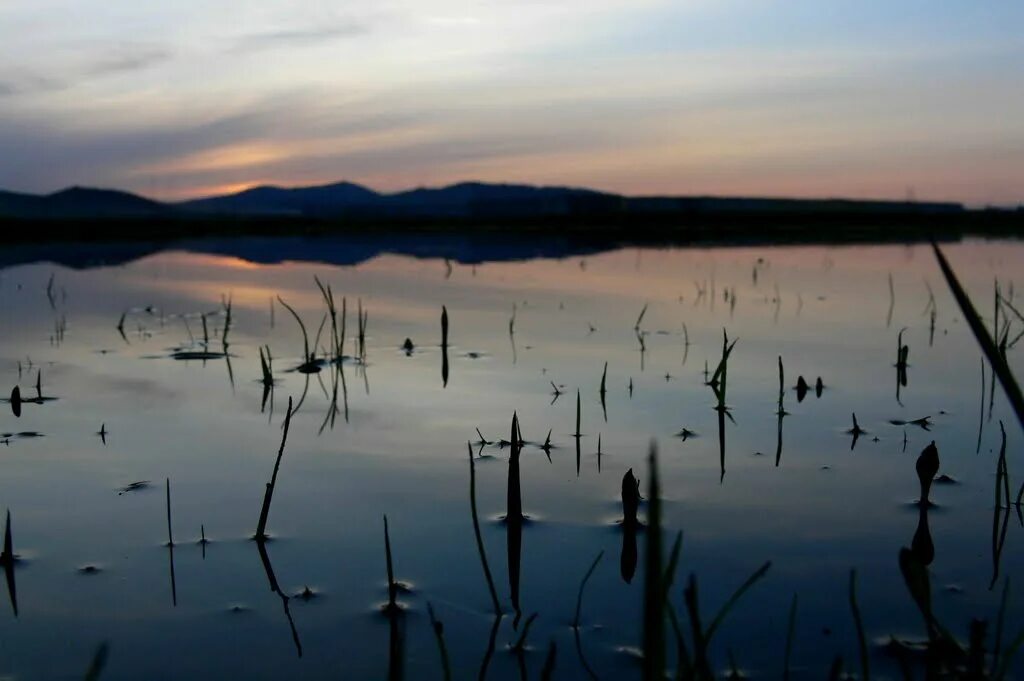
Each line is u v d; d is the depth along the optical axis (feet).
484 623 10.54
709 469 15.85
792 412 19.54
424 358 26.09
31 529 13.33
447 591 11.32
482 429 18.53
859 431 18.04
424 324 32.35
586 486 15.02
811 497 14.42
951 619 10.40
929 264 54.39
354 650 9.96
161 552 12.50
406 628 10.42
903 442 17.30
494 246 79.10
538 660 9.73
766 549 12.42
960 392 21.15
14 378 23.50
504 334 30.07
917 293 39.75
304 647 10.01
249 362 25.77
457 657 9.80
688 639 10.05
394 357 26.30
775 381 22.53
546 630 10.36
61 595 11.27
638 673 9.45
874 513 13.69
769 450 16.90
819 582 11.39
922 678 9.23
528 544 12.71
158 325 32.63
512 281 46.93
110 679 9.40
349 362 25.66
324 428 18.70
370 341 28.96
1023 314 33.06
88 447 17.37
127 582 11.61
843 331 29.99
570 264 57.98
